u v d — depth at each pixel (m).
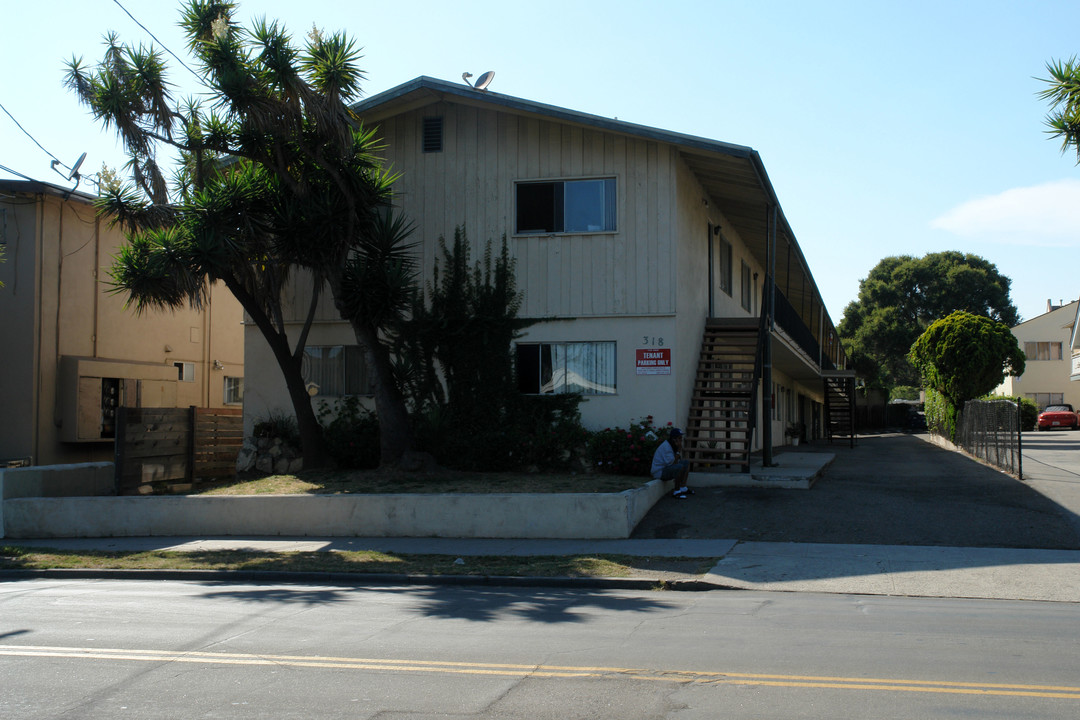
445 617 8.36
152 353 23.53
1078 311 41.03
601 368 17.70
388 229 16.52
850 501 14.73
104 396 21.58
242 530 14.63
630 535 13.32
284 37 15.01
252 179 16.31
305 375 19.19
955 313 30.55
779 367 29.73
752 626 7.82
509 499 13.73
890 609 8.74
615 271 17.70
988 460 21.41
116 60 15.48
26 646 7.16
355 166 15.91
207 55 14.83
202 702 5.48
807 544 12.30
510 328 17.98
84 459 21.19
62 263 20.86
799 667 6.23
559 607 8.95
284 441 18.67
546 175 18.12
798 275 27.77
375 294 15.91
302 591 10.31
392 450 16.94
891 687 5.68
